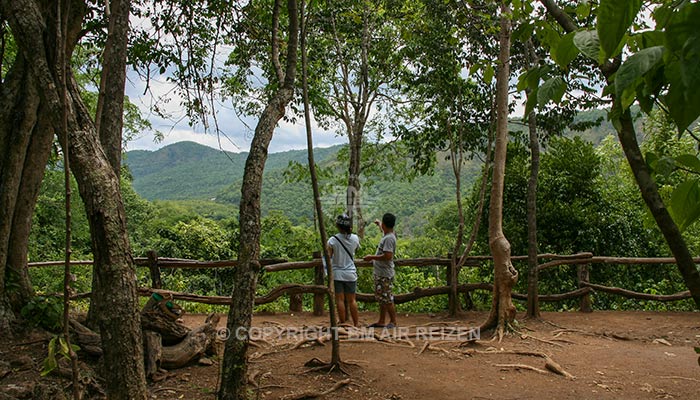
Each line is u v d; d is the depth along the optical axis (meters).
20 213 4.52
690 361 4.76
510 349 5.10
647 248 9.84
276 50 3.89
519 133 9.95
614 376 4.28
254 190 3.21
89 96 11.24
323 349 5.00
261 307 7.77
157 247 16.53
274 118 3.43
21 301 4.43
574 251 9.61
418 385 3.96
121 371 2.26
